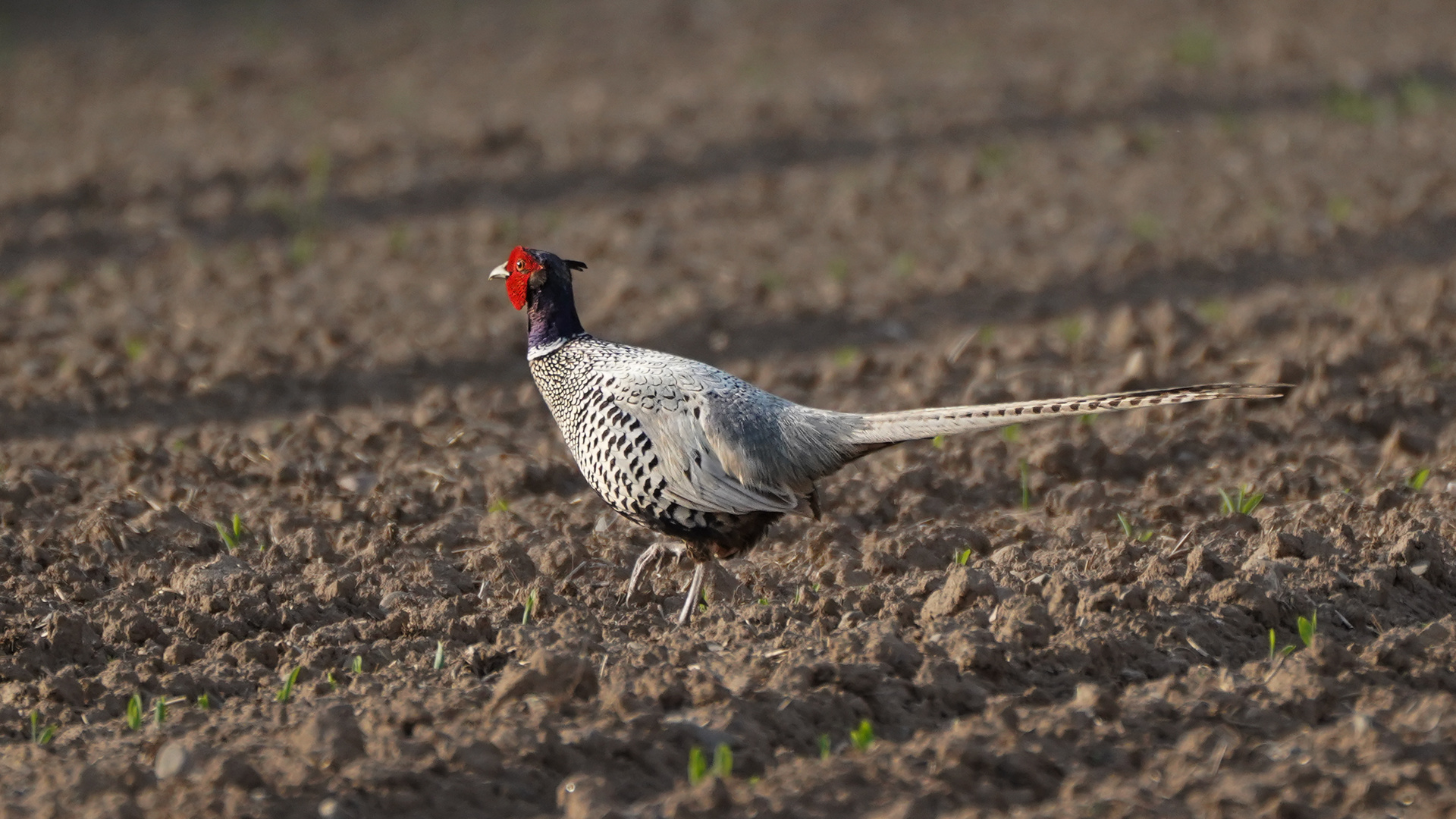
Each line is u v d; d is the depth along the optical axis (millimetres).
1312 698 7156
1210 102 26375
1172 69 28469
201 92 30078
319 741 6637
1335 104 25516
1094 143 24297
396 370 15492
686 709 7156
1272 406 12828
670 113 26703
